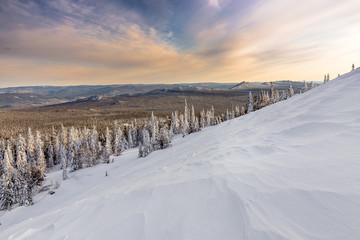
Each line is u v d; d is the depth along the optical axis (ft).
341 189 14.35
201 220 15.39
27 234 21.27
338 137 26.63
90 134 289.53
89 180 144.77
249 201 15.96
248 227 13.17
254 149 33.32
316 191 14.92
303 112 46.98
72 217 22.63
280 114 59.98
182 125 318.45
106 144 224.74
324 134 30.17
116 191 29.25
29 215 106.83
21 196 124.88
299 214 13.20
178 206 18.40
